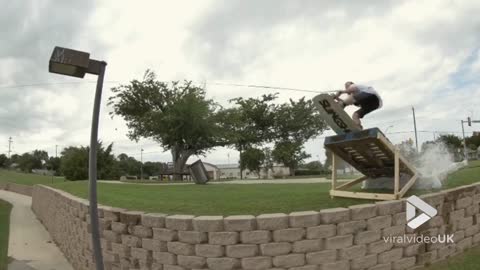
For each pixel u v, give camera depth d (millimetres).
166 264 6555
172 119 30922
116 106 33719
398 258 6457
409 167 7598
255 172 49438
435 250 6906
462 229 7473
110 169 33875
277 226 5949
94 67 5141
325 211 6094
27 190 37375
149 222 6840
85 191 13984
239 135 38219
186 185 15797
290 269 5898
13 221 21000
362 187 9062
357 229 6164
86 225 9148
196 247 6227
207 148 35406
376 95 7926
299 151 46250
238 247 5984
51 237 15789
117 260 7469
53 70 4930
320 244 5988
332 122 8297
